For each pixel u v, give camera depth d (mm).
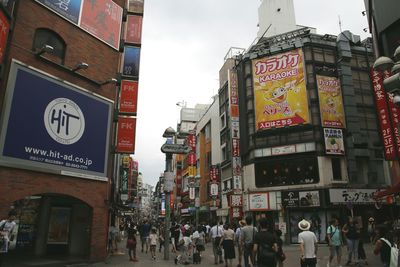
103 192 14859
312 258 8367
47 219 15977
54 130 12953
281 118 29438
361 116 28984
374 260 14016
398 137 14531
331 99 28859
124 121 18094
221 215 36062
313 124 28312
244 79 32312
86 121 14398
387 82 7793
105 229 14648
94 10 15758
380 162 28281
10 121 11461
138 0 20328
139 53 19203
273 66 30844
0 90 11352
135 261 15453
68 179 13297
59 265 12781
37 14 13102
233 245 12844
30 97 12227
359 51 30625
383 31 13539
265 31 37625
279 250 9039
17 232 15305
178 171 62281
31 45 12664
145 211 148125
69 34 14344
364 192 26719
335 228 12539
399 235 5727
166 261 15633
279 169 28781
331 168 27344
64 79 13766
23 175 11648
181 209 53438
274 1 39375
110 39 16438
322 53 30031
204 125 45750
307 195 26766
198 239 15000
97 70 15422
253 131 30500
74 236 16219
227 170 36406
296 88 29484
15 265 12023
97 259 14094
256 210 28562
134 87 18562
